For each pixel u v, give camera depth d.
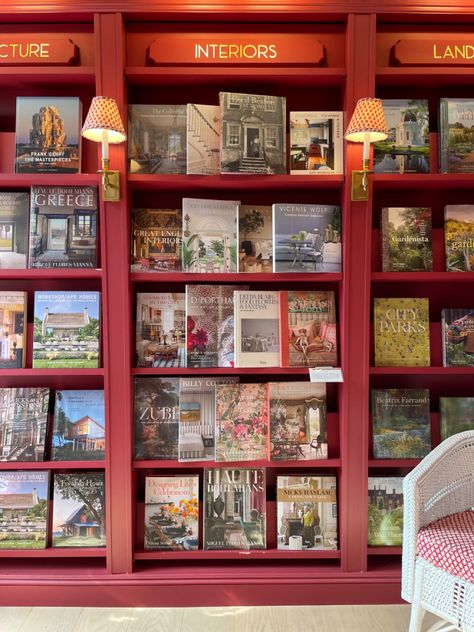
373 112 2.11
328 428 2.51
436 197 2.62
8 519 2.41
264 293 2.43
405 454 2.44
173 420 2.46
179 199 2.59
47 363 2.39
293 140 2.39
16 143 2.36
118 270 2.34
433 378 2.66
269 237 2.45
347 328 2.38
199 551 2.43
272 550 2.44
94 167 2.45
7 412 2.42
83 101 2.52
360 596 2.37
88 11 2.30
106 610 2.32
